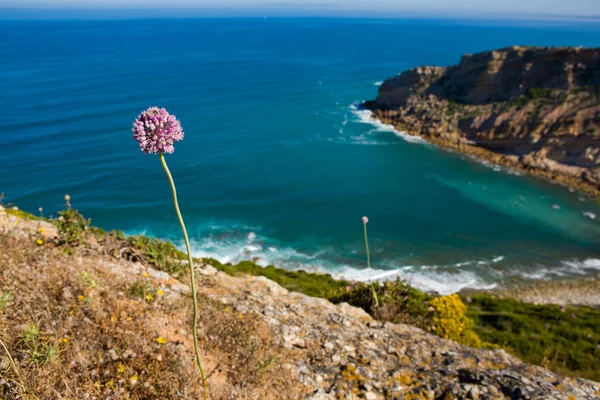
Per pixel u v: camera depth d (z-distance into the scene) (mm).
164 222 46281
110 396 4895
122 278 7828
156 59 191000
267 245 42375
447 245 43344
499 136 67750
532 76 72625
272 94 114312
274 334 7484
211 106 100375
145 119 4328
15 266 6996
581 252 42531
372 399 6039
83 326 5859
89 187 53594
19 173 57000
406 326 9383
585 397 6176
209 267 11227
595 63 67688
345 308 10180
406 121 81750
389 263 39375
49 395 4578
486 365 7344
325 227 46281
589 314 28125
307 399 5824
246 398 5469
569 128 60625
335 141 75000
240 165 63469
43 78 134750
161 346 5949
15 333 5309
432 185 58406
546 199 54125
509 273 38219
